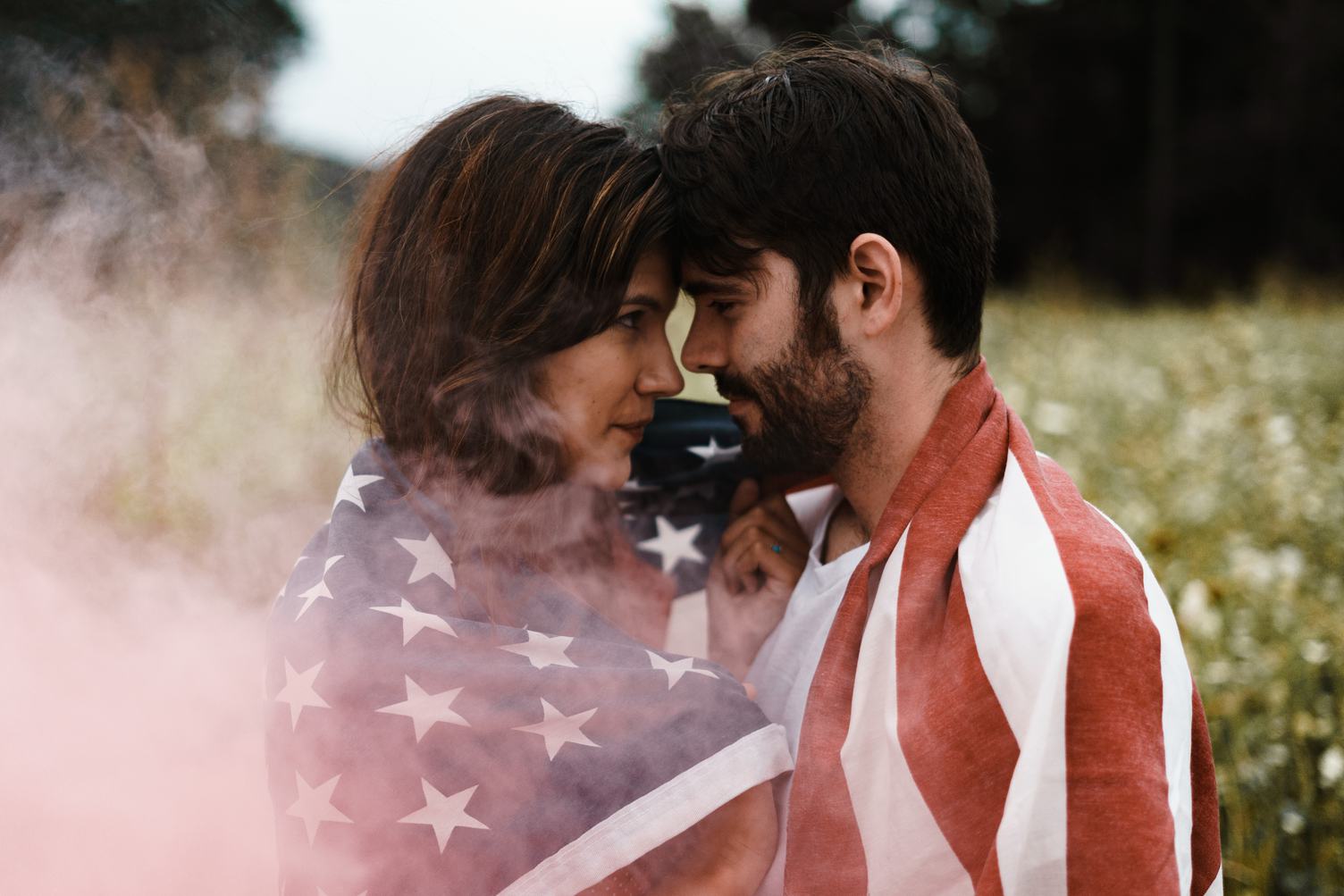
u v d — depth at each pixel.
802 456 1.32
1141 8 22.95
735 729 1.23
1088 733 0.98
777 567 1.56
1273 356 5.39
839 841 1.15
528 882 1.17
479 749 1.19
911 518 1.22
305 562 1.35
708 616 1.60
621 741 1.21
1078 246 23.03
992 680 1.06
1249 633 2.27
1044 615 1.04
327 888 1.19
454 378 1.32
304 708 1.21
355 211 1.49
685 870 1.23
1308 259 19.19
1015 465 1.21
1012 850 0.99
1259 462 3.44
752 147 1.24
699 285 1.31
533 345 1.30
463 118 1.36
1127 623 1.02
